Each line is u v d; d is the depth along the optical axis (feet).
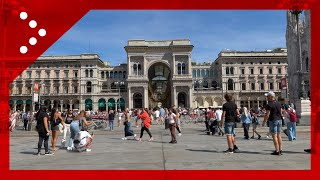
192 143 56.39
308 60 261.03
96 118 161.58
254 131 66.03
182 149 47.19
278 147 39.81
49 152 44.83
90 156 41.68
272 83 362.74
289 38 298.15
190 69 345.51
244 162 34.37
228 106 41.57
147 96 344.28
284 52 362.74
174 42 346.74
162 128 109.81
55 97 355.15
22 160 39.19
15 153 46.80
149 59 349.82
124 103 354.13
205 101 356.18
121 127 126.82
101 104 355.36
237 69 362.53
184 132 87.30
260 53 363.35
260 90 361.10
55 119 49.29
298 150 44.11
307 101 99.86
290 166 31.76
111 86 376.89
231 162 34.42
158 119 157.89
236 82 360.28
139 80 342.85
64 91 357.82
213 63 380.37
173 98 343.46
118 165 33.58
